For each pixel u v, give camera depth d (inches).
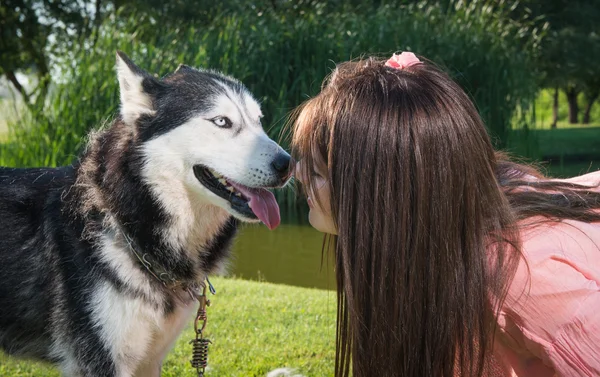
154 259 99.4
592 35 595.5
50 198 102.3
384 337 69.3
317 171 73.2
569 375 64.1
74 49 356.5
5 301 101.7
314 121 71.1
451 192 64.3
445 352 68.4
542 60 599.2
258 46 366.3
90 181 100.4
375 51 362.6
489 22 427.5
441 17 408.8
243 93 111.5
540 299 64.3
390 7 429.4
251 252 254.4
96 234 97.1
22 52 680.4
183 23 480.1
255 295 182.2
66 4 664.4
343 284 74.0
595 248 66.2
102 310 95.5
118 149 102.3
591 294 62.2
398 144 63.9
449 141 64.4
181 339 149.5
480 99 386.6
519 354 73.0
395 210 64.4
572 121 1101.7
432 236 64.7
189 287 104.5
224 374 130.8
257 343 146.5
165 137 101.7
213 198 102.5
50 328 100.7
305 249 259.8
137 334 98.4
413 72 69.1
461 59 378.0
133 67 104.0
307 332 153.3
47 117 335.3
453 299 66.1
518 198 72.6
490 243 67.4
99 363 97.0
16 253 100.6
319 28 373.7
